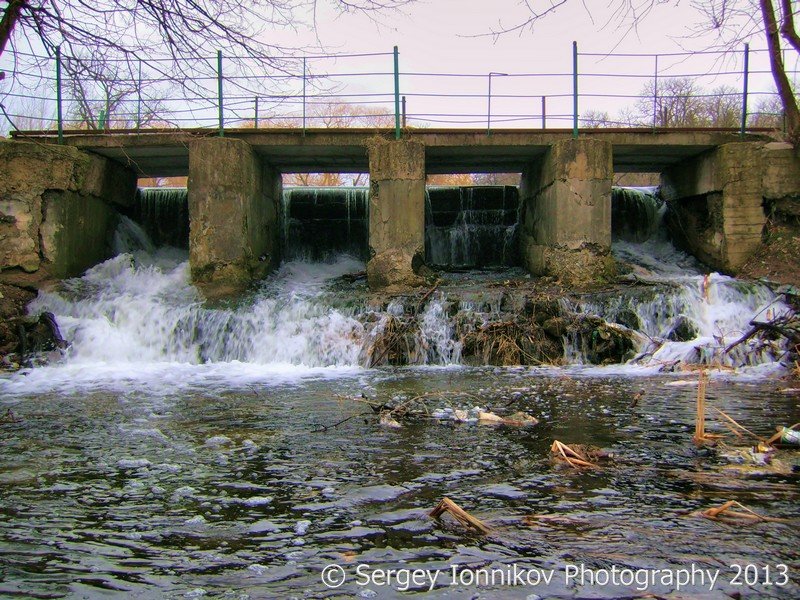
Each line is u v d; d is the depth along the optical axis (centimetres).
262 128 1686
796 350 1163
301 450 631
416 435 689
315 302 1450
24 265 1563
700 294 1426
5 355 1319
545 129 1689
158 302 1494
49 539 421
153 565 383
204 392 988
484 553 395
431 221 2159
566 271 1633
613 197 2128
